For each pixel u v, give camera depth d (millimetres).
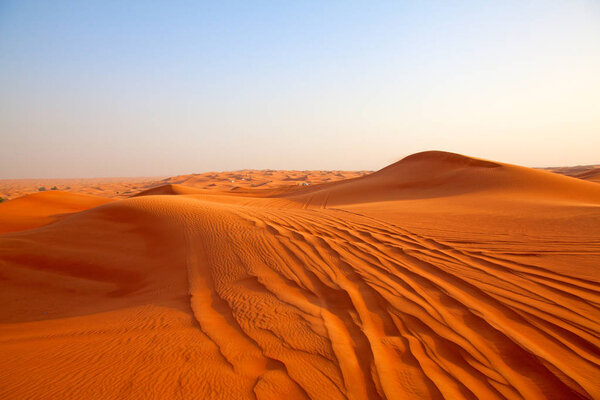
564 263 7012
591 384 3416
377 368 3885
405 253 8664
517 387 3469
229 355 4348
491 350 4164
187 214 14688
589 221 10773
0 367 4277
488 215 13688
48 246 12086
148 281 9367
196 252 10492
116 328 5730
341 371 3863
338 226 12695
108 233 13383
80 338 5363
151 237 12695
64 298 8992
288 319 5461
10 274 10172
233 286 7555
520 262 7316
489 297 5676
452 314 5188
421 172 37562
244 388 3568
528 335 4418
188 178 124062
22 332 6387
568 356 3922
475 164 35906
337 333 4836
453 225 11992
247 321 5512
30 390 3623
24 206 35406
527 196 21812
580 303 5180
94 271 10492
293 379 3729
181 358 4301
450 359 4039
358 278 7074
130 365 4152
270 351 4410
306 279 7375
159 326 5633
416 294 6047
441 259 8000
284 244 10156
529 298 5492
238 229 12180
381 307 5633
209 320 5742
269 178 118938
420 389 3490
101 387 3645
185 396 3432
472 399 3312
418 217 14266
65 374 3980
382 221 13547
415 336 4621
